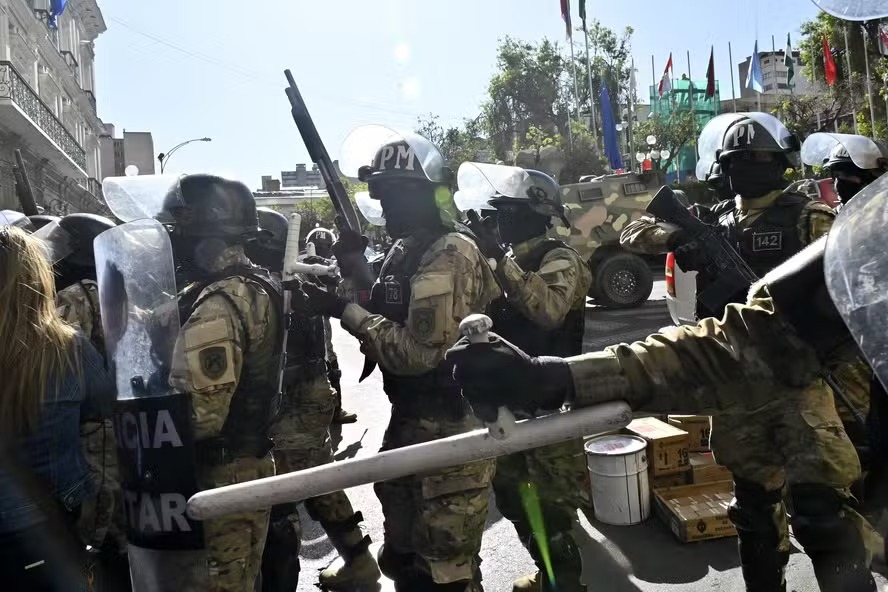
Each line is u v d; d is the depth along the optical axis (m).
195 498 1.28
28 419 1.73
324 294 2.43
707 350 1.25
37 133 22.72
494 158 35.28
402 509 2.53
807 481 2.12
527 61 47.84
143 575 1.95
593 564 3.46
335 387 6.65
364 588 3.36
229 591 2.00
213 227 2.17
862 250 0.91
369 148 2.70
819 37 26.09
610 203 13.58
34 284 1.78
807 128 26.64
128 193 2.31
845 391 2.43
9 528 1.70
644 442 3.98
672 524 3.69
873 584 2.02
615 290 13.53
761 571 2.40
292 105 2.71
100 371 1.95
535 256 3.27
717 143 3.63
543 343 3.15
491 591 3.37
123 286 1.94
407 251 2.51
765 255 3.24
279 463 3.62
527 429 1.22
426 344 2.29
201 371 1.94
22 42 24.25
